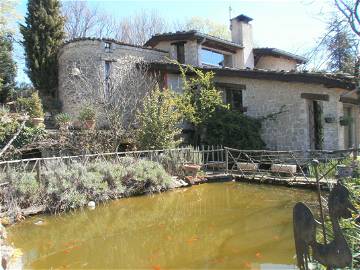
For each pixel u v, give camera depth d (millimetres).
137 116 14312
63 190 9453
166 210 9453
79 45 16828
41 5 20438
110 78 16125
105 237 7465
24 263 6109
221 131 14844
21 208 8922
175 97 14922
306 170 13133
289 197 10133
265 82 15500
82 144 13383
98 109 15453
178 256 6227
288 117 14914
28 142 13438
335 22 12031
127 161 11602
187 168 12602
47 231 7891
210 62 19562
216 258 6039
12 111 16406
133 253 6488
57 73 20109
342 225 4465
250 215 8547
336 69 13586
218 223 8055
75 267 5914
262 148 14914
